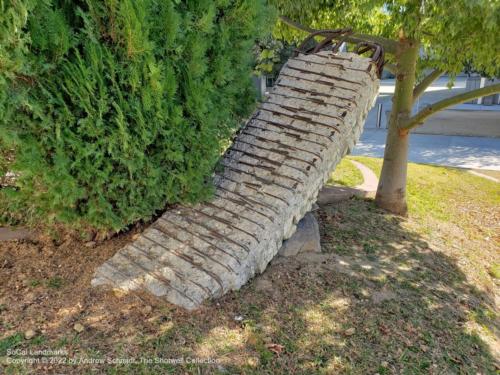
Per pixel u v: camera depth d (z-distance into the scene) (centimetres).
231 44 280
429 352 238
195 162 270
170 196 277
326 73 346
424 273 346
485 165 806
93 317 228
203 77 264
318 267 311
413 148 963
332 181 605
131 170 238
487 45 330
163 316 232
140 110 226
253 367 206
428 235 447
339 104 320
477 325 285
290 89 351
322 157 301
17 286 251
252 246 269
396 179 483
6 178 268
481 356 250
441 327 268
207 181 309
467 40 337
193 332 223
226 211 295
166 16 225
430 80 459
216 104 279
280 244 294
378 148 959
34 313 227
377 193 503
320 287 284
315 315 253
